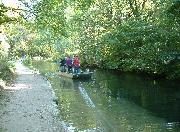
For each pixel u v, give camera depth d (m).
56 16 18.38
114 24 42.00
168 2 27.73
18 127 14.81
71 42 53.16
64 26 18.77
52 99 21.53
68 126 16.12
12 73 35.44
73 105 21.06
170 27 29.67
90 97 23.94
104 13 43.25
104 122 16.91
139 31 33.06
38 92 24.11
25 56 68.44
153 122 17.00
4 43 38.56
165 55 29.48
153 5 36.81
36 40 65.19
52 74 39.22
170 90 25.55
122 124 16.72
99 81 32.38
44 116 16.91
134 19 36.56
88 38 47.78
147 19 36.34
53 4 18.00
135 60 34.50
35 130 14.42
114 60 41.28
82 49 49.28
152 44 30.89
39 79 32.56
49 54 70.19
